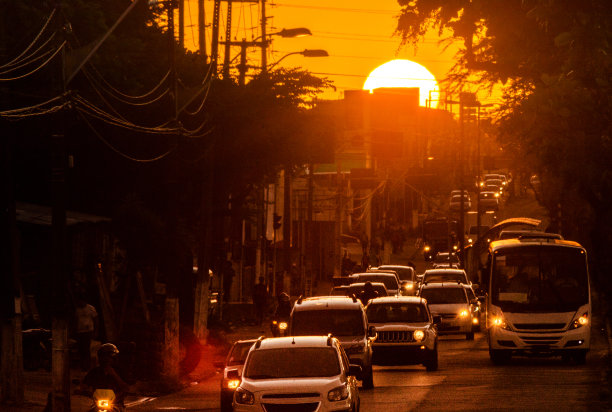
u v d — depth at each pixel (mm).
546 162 60875
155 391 77375
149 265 92250
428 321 91188
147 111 102750
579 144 55781
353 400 49688
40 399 66312
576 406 61688
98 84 95062
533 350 90500
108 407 43125
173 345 81750
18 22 84375
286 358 50625
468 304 125875
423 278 153875
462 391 71812
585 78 43094
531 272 92188
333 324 77188
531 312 90875
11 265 64125
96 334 86812
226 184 117375
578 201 87562
